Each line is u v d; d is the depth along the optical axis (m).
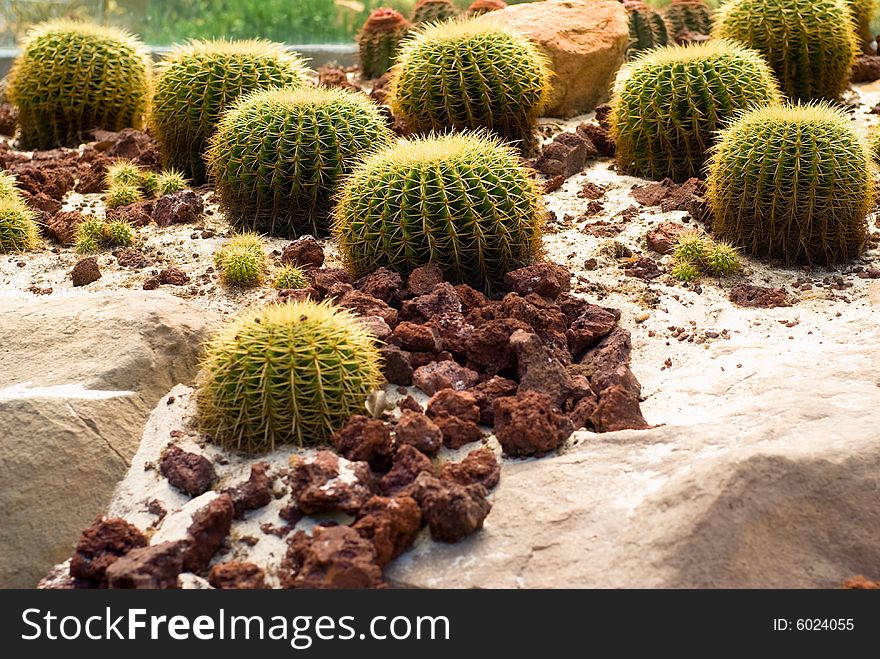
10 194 2.47
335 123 2.41
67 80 3.11
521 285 2.06
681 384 1.86
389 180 2.09
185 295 2.13
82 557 1.54
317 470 1.59
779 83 3.20
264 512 1.61
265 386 1.69
